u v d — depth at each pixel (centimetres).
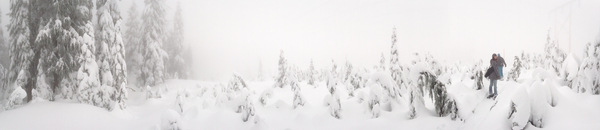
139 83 2750
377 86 768
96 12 1661
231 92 1195
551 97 531
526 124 501
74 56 1231
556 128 472
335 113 797
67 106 920
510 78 1038
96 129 850
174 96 1773
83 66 1161
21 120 805
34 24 1262
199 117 838
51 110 876
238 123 800
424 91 783
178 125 602
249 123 786
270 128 779
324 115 809
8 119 806
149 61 2752
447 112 667
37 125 792
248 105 819
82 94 1135
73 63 1218
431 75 689
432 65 1346
